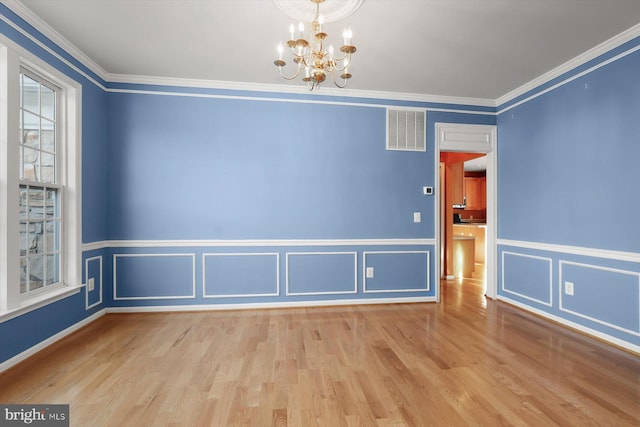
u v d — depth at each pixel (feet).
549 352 8.95
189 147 12.37
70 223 10.19
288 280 12.96
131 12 8.21
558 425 5.91
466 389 7.08
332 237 13.24
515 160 13.33
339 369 7.95
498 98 14.17
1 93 7.65
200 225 12.45
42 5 7.95
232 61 10.87
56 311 9.44
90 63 10.80
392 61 10.74
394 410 6.34
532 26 8.68
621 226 9.21
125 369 7.87
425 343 9.53
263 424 5.92
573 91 10.68
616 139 9.34
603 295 9.71
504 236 13.98
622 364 8.25
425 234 13.89
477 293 15.57
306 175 13.05
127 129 12.05
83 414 6.16
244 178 12.68
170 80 12.17
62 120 10.07
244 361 8.34
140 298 12.19
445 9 7.94
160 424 5.91
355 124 13.34
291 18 8.41
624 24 8.58
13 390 6.93
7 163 7.68
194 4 7.86
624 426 5.89
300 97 13.00
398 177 13.66
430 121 13.92
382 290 13.60
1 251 7.70
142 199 12.16
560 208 11.20
